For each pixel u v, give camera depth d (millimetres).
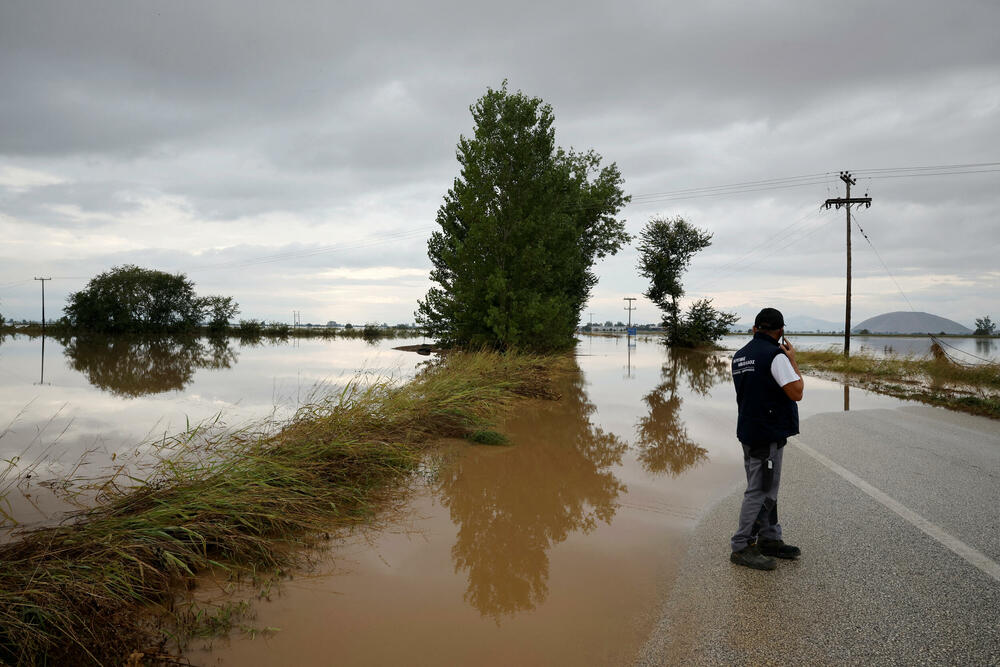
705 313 41375
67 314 51750
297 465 5145
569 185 27109
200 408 10172
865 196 26734
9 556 3262
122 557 3213
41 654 2504
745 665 2512
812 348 30641
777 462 3652
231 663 2508
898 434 8219
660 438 7844
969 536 4082
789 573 3506
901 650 2607
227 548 3648
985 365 16578
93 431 8078
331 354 27438
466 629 2848
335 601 3139
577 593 3270
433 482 5633
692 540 4117
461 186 18609
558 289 20844
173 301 54625
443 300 18938
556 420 9188
